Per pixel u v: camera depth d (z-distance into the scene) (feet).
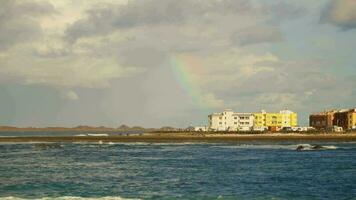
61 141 642.22
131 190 186.60
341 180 213.87
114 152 410.52
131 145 541.75
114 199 162.61
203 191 184.14
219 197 170.50
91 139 642.63
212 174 237.25
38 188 191.72
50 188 191.83
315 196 173.78
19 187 194.39
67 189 189.26
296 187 193.98
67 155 375.04
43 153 400.67
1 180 215.92
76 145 544.21
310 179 217.36
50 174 239.09
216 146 508.53
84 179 219.00
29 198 166.81
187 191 183.93
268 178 221.25
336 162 299.17
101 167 273.95
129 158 341.00
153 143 593.83
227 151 415.44
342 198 170.19
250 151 412.77
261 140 606.14
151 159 330.54
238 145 528.63
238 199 167.12
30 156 364.79
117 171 252.62
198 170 256.11
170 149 452.76
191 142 606.55
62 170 258.16
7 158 344.28
